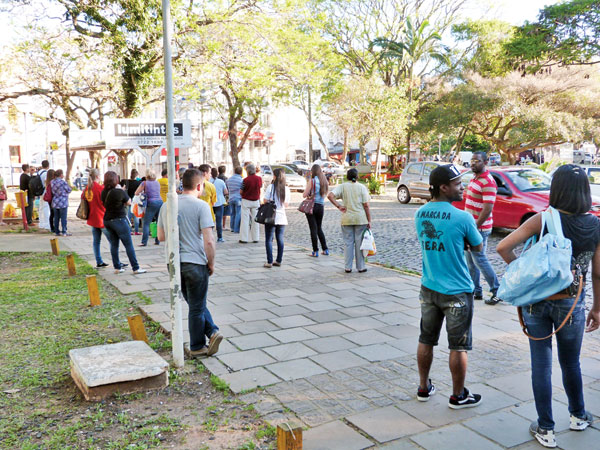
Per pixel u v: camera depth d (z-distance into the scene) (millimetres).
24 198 14664
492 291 6477
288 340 5227
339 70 31953
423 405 3785
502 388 4082
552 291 3014
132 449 3180
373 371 4434
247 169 11945
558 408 3727
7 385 4188
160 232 4691
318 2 32219
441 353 4848
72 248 11438
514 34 32062
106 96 17125
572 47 28453
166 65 4270
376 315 6117
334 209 19984
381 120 29891
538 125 27141
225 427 3479
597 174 14617
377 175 31031
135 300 6848
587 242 3057
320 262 9547
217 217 12234
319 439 3297
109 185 8469
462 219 3461
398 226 14414
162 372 4094
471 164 6434
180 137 14086
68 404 3846
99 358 4223
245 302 6691
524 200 11180
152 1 13828
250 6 15648
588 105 28766
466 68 34219
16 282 7984
